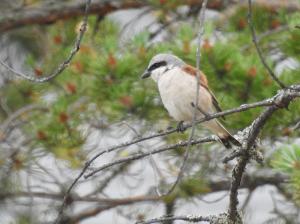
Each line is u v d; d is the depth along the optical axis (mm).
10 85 14000
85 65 11492
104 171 12484
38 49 15273
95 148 11773
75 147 11570
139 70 11203
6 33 14969
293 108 10602
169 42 11992
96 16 14562
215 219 7754
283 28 12070
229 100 10664
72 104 11727
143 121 11422
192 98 9234
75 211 13188
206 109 9273
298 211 12070
